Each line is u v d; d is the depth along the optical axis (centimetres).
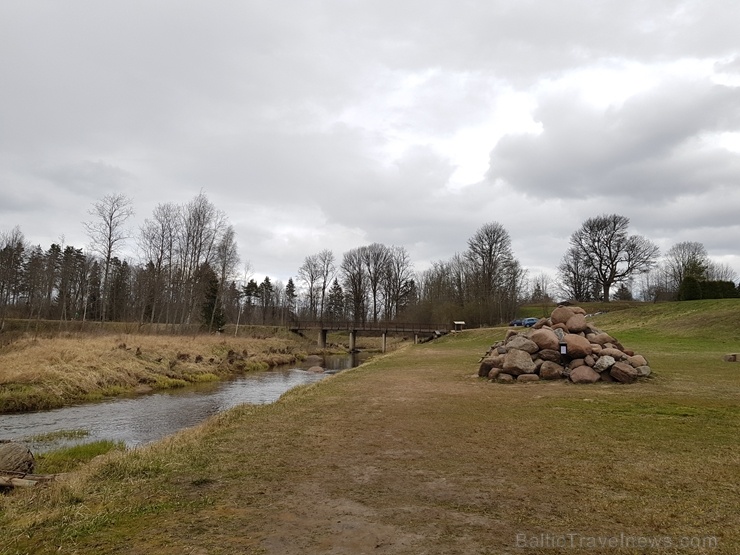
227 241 5006
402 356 3225
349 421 1038
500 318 6881
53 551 428
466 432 920
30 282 5469
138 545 438
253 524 487
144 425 1500
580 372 1580
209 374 2806
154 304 4472
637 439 846
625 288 8331
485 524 487
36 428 1442
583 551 424
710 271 8350
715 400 1223
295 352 4809
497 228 7144
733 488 591
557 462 712
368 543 442
